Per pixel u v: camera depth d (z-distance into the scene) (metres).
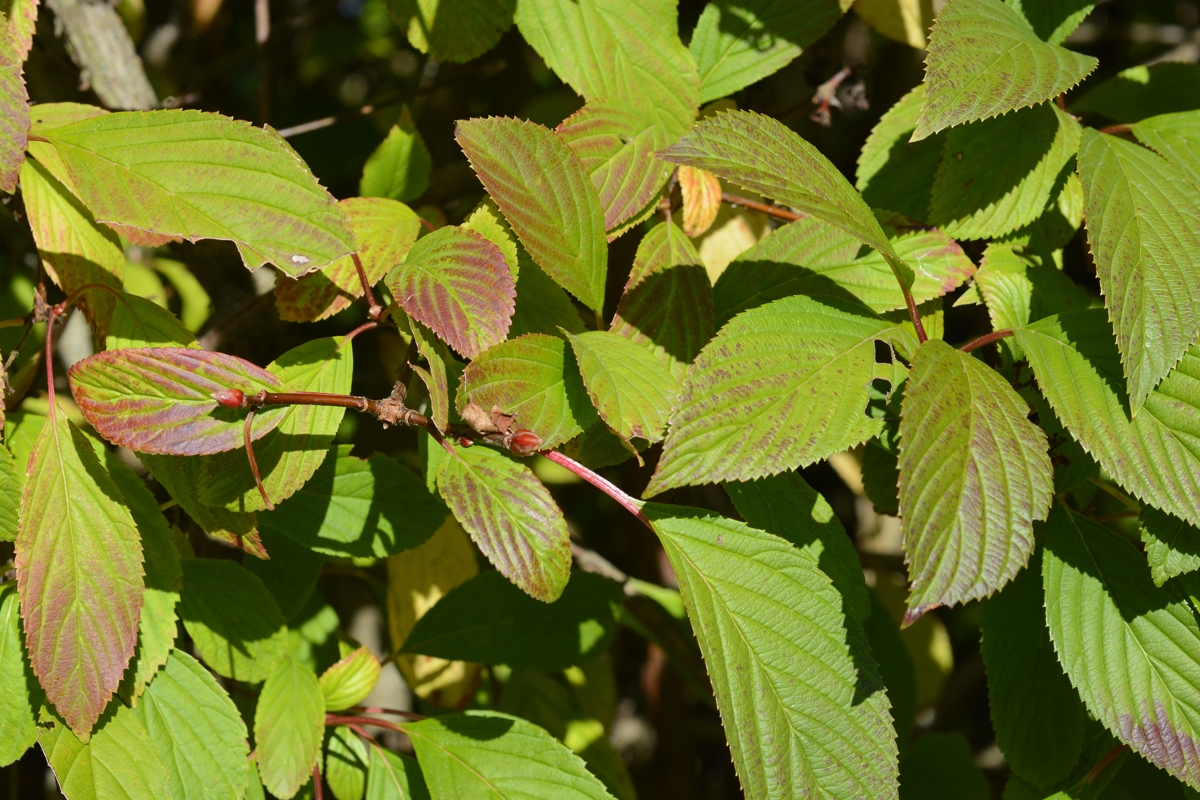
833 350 0.86
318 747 0.93
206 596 0.93
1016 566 0.83
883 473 0.98
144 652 0.89
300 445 0.87
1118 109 1.00
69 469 0.87
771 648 0.86
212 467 0.87
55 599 0.86
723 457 0.84
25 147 0.85
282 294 0.90
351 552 0.93
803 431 0.85
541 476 1.22
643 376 0.86
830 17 0.96
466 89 1.36
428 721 0.95
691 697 1.40
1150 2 1.49
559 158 0.89
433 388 0.85
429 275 0.86
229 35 1.72
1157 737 0.88
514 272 0.89
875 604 1.07
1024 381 0.91
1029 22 0.94
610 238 0.90
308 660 0.99
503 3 0.94
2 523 0.86
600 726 1.06
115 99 1.07
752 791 0.85
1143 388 0.85
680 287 0.90
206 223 0.85
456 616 0.99
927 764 1.09
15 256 1.23
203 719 0.90
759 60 0.96
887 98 1.35
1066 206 0.94
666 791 1.34
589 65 0.94
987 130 0.92
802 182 0.86
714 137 0.86
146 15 1.52
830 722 0.86
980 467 0.83
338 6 1.68
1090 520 0.90
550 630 0.99
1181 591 0.89
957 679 1.45
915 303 0.91
